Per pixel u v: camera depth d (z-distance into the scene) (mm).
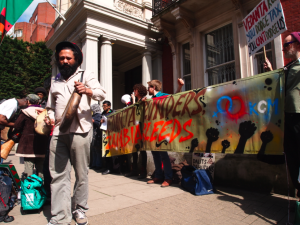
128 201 3059
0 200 2404
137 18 9133
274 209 2617
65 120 2037
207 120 3279
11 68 16516
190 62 8406
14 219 2510
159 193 3420
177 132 3682
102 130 5625
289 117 2330
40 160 3385
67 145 2291
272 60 5992
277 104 2568
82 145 2275
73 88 2365
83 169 2312
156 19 8570
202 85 7859
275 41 5859
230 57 7242
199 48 7988
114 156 5531
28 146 3154
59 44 2385
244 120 2855
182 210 2688
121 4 9031
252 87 2822
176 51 8922
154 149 4004
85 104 2359
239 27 6742
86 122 2330
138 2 10109
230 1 7012
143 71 9633
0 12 7125
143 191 3561
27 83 16906
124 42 9008
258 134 2695
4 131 5969
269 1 2838
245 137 2818
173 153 4633
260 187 3305
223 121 3084
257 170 3357
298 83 2217
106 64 8391
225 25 7387
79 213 2301
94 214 2580
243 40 6660
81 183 2312
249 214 2514
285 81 2504
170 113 3836
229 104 3043
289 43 2477
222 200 3006
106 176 5055
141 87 4590
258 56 6434
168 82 9461
